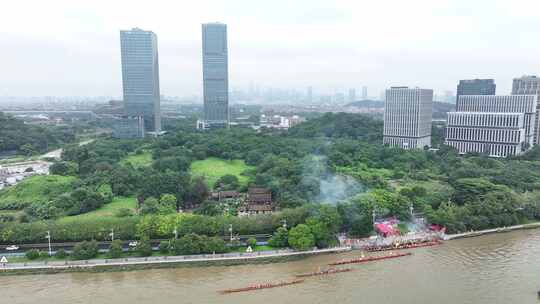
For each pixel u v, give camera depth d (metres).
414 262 176.00
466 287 153.62
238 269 167.75
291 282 156.62
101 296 146.50
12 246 181.75
